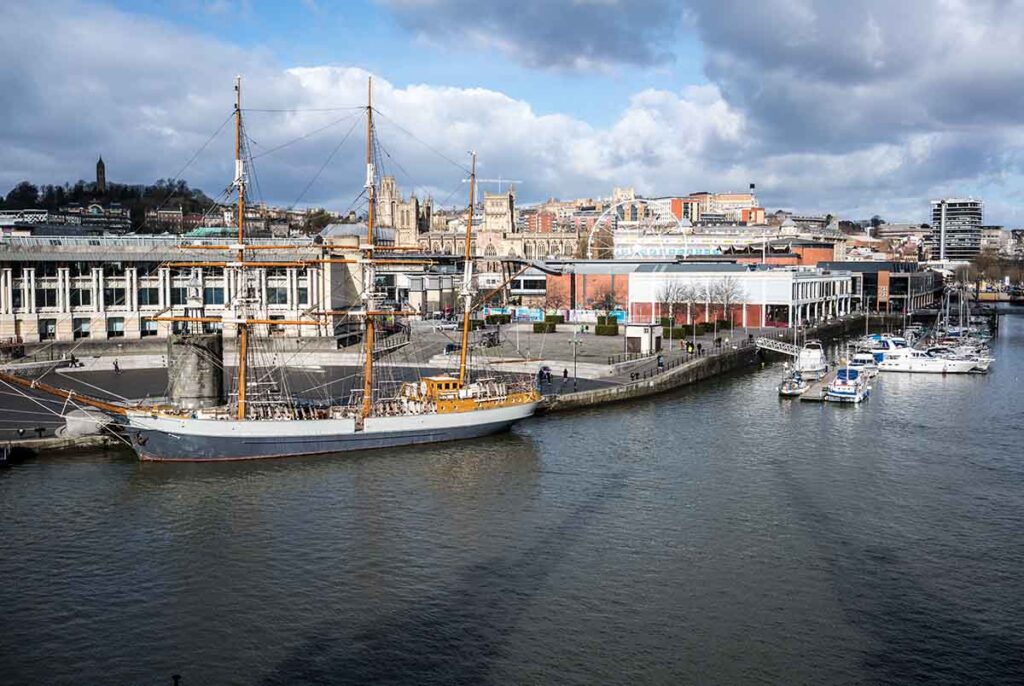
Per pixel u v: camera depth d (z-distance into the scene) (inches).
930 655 2343.8
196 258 7583.7
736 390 6220.5
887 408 5556.1
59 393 4005.9
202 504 3484.3
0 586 2716.5
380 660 2298.2
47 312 7224.4
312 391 5408.5
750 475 3927.2
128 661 2294.5
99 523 3253.0
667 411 5369.1
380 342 7652.6
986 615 2568.9
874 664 2292.1
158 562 2910.9
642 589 2716.5
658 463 4116.6
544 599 2645.2
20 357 6663.4
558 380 5964.6
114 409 4023.1
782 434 4749.0
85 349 7022.6
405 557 2962.6
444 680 2204.7
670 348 7623.0
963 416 5300.2
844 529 3245.6
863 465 4114.2
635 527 3250.5
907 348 7765.8
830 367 7278.5
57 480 3740.2
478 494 3634.4
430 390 4586.6
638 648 2359.7
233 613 2556.6
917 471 4020.7
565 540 3120.1
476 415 4544.8
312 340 7367.1
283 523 3277.6
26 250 7091.5
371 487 3725.4
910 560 2965.1
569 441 4542.3
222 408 4293.8
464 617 2532.0
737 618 2532.0
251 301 4468.5
